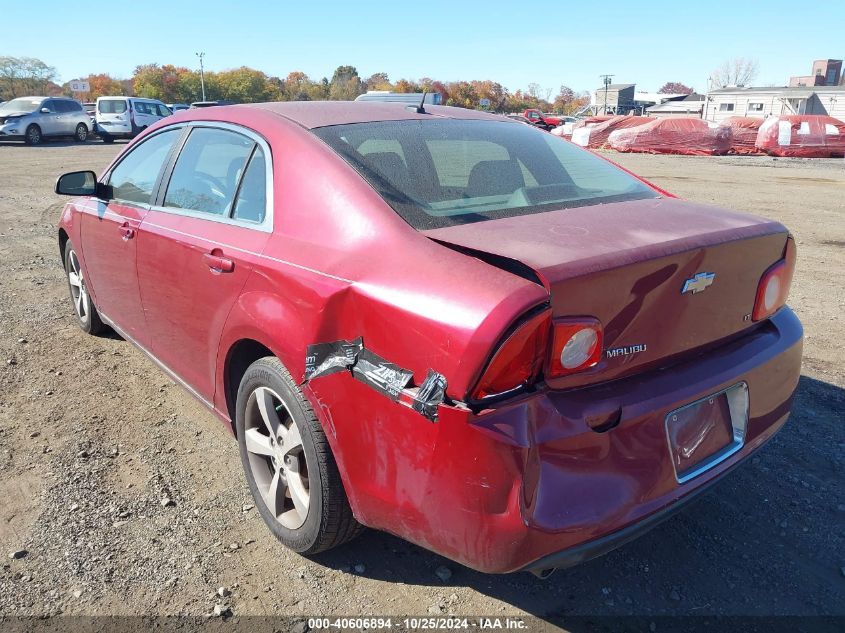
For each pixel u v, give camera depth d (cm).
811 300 609
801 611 244
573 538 194
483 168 278
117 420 374
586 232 222
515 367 188
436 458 195
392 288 210
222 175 307
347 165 256
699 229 229
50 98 2577
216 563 264
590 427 200
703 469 232
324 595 249
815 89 5919
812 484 319
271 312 250
